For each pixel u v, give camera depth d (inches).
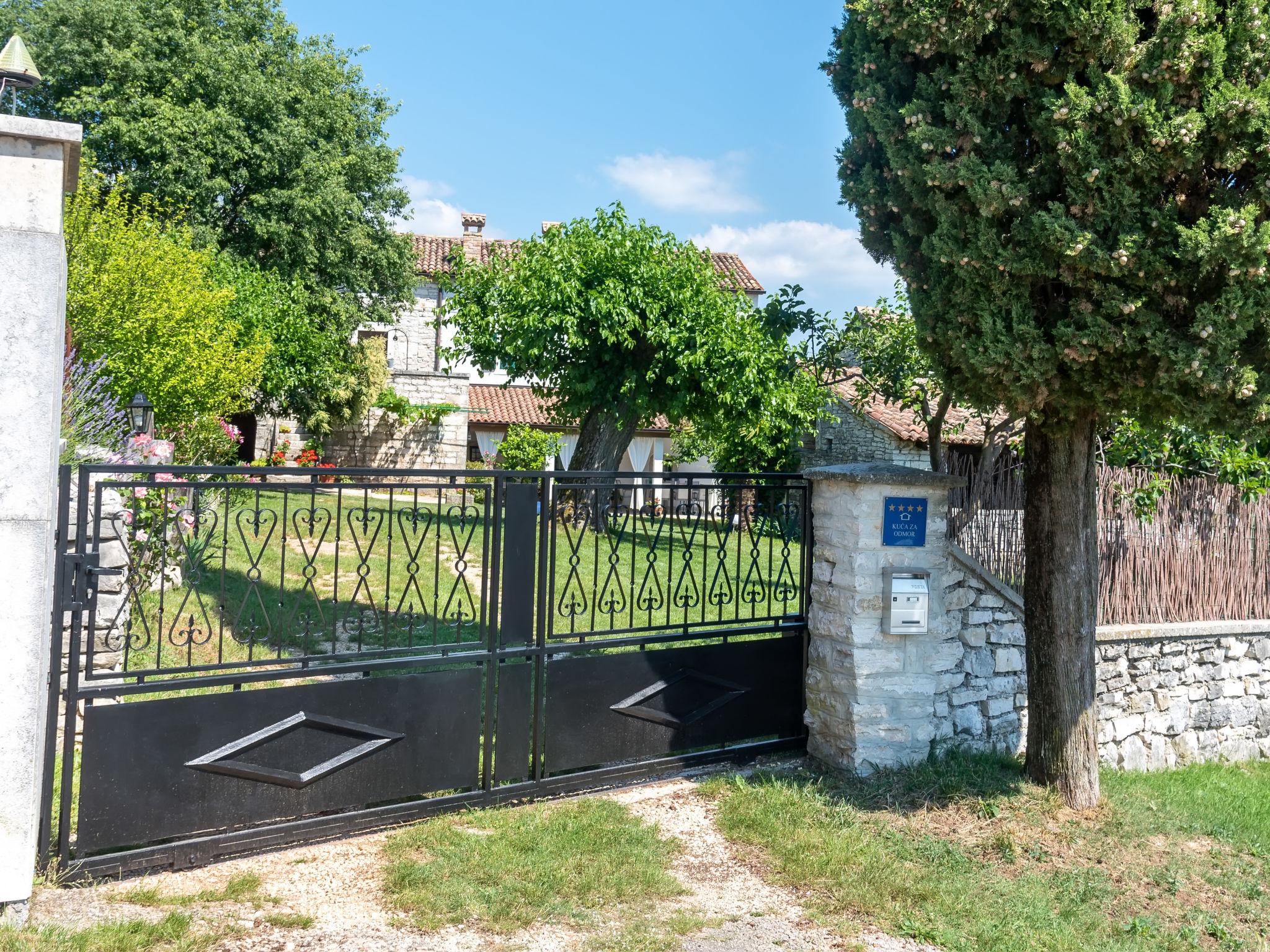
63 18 784.3
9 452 138.3
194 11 860.6
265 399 872.3
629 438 657.0
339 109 916.6
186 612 292.2
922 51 196.7
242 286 739.4
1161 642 323.6
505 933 155.9
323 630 291.4
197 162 786.8
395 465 1055.0
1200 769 323.6
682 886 179.8
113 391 456.8
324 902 163.0
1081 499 233.3
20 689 139.9
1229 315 177.8
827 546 251.9
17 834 140.2
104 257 490.3
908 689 246.1
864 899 178.1
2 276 137.5
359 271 935.7
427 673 200.8
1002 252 191.0
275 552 403.2
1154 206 186.5
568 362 621.9
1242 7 180.4
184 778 173.3
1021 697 277.7
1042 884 196.1
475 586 384.2
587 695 223.0
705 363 595.2
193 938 143.5
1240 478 346.3
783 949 158.7
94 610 164.2
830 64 233.9
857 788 233.0
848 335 378.6
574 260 591.8
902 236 216.4
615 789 228.4
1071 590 233.9
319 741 188.4
